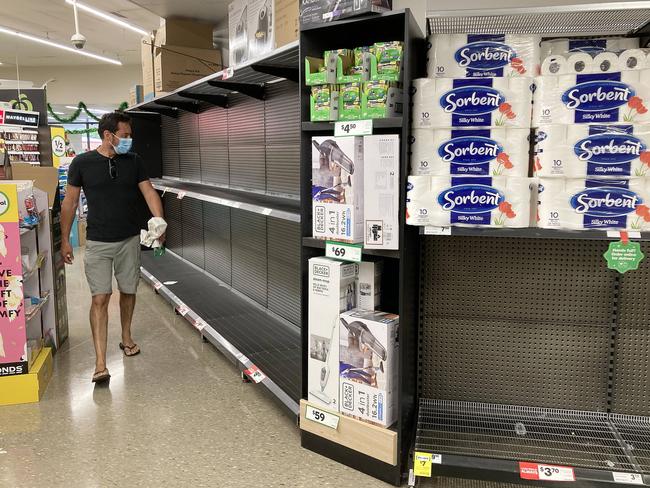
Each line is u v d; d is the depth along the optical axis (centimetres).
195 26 541
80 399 324
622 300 241
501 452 220
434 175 213
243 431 283
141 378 356
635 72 194
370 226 224
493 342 258
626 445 224
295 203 340
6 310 313
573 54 207
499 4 259
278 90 405
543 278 248
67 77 1705
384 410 231
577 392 251
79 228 907
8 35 1237
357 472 242
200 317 420
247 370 319
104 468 249
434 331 264
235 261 511
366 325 231
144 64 582
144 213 664
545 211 205
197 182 614
